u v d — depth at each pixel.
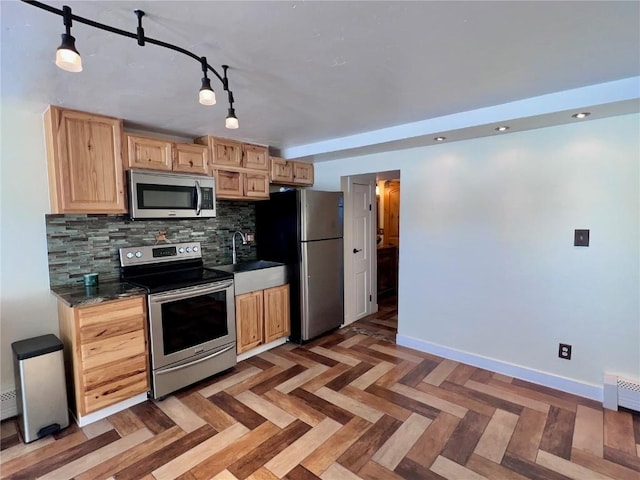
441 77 1.90
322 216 3.70
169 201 2.76
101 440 2.08
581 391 2.51
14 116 2.33
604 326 2.42
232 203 3.71
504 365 2.87
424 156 3.23
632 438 2.03
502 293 2.86
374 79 1.92
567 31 1.44
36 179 2.43
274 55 1.61
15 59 1.59
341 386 2.69
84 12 1.23
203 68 1.55
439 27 1.39
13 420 2.32
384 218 5.75
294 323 3.63
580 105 2.08
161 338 2.50
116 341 2.30
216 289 2.85
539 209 2.63
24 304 2.42
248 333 3.20
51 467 1.86
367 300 4.61
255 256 3.95
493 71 1.83
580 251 2.48
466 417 2.27
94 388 2.22
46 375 2.10
